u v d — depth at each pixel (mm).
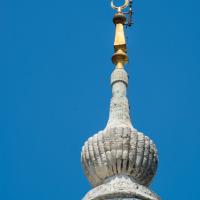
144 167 47156
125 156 46844
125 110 50594
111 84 52656
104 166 47031
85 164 48094
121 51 54094
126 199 45344
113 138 47469
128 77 53312
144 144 47562
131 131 47844
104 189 46031
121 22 55625
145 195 45906
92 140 48031
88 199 46031
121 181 46281
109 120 49938
